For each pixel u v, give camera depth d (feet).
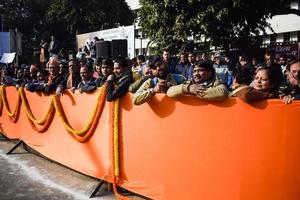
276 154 12.01
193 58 27.78
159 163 15.31
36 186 19.03
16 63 68.08
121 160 17.07
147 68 17.03
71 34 155.22
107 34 63.87
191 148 14.03
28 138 25.64
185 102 14.03
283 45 42.60
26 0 161.58
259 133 12.22
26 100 25.63
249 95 12.00
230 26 42.68
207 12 40.98
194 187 14.07
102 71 20.02
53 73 23.32
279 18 91.15
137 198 16.69
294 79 13.42
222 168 13.15
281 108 11.82
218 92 12.73
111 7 143.02
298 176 11.87
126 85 16.49
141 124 15.93
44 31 157.07
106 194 17.60
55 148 22.31
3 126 30.07
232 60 44.68
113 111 17.11
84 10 139.85
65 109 20.92
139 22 50.19
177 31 43.50
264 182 12.27
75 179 19.79
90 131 18.81
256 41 46.32
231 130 12.82
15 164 23.11
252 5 42.68
